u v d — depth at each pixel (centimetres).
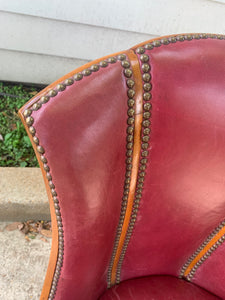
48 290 62
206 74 48
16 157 166
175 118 49
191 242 69
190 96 48
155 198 58
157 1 167
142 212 59
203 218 64
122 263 69
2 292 114
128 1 166
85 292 62
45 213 139
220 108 50
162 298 69
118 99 45
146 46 47
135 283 72
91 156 46
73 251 54
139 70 46
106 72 45
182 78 47
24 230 136
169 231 65
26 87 211
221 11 175
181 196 59
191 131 51
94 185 48
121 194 54
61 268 57
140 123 48
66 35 182
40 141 44
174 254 71
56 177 47
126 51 47
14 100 199
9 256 126
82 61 198
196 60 48
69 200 49
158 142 50
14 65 197
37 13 169
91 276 60
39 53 191
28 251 130
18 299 113
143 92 46
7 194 132
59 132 44
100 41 186
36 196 135
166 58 47
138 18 174
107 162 48
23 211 136
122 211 57
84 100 44
